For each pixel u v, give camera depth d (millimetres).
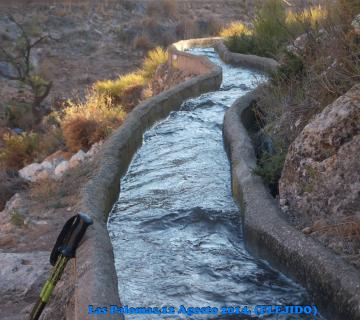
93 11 42062
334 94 6492
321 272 4570
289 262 4973
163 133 9766
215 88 13242
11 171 10680
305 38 9375
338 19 7578
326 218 5363
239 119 8680
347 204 5238
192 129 9922
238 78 15023
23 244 6887
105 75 35438
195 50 21781
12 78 28469
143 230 6188
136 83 22641
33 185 9383
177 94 11305
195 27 40156
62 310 4848
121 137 8305
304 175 5664
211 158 8320
